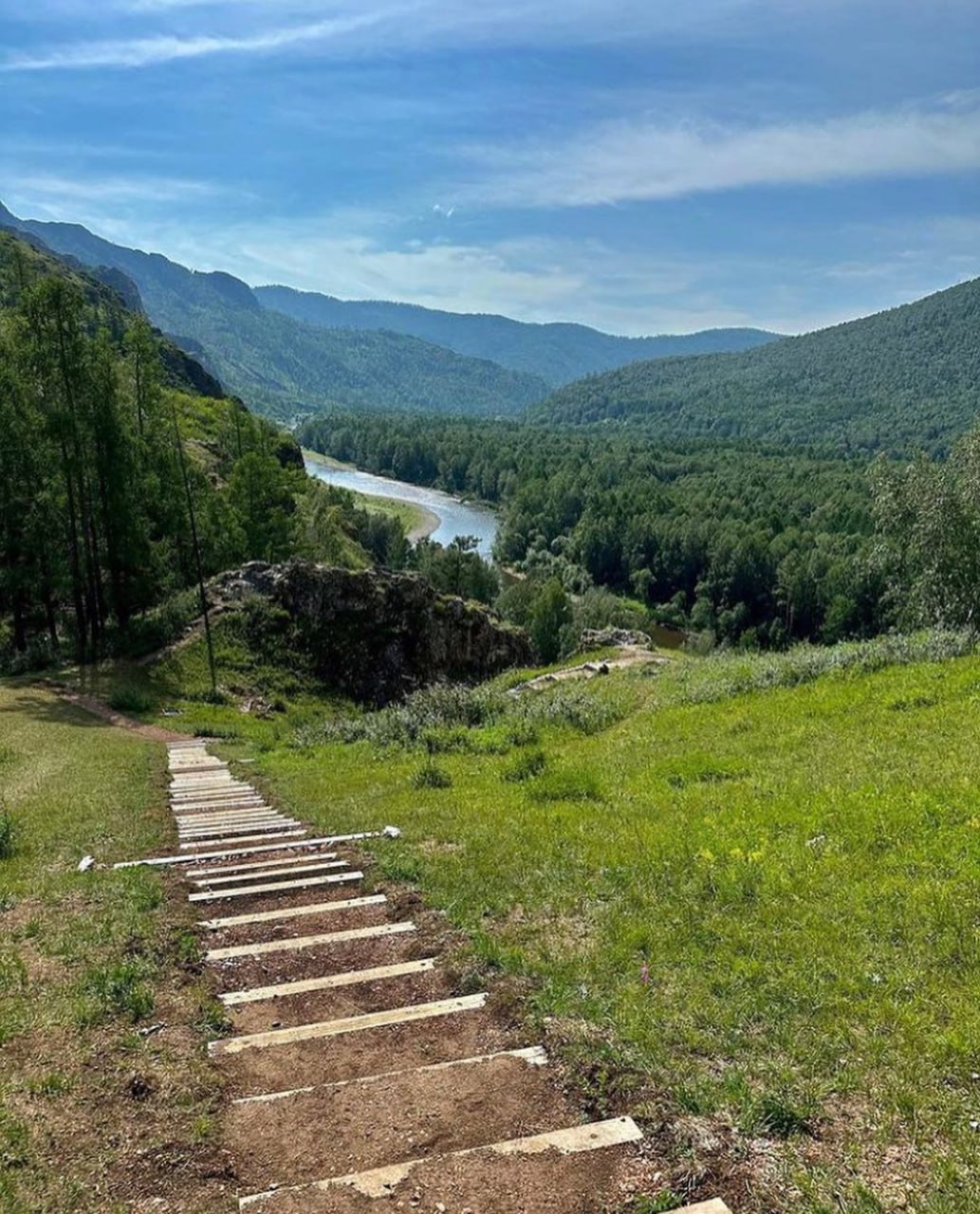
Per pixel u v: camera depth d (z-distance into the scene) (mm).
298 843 12977
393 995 7434
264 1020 7090
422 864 10977
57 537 44375
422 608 55562
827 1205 4473
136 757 26922
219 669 46375
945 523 37094
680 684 24703
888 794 11094
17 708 36219
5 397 41750
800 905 8328
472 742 21531
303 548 73188
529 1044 6363
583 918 8727
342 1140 5250
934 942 7348
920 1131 5074
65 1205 4684
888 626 93438
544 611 84000
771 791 12344
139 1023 6965
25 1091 5809
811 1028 6266
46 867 12305
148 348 49375
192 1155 5133
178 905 10219
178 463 50594
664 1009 6684
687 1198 4551
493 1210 4496
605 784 14586
